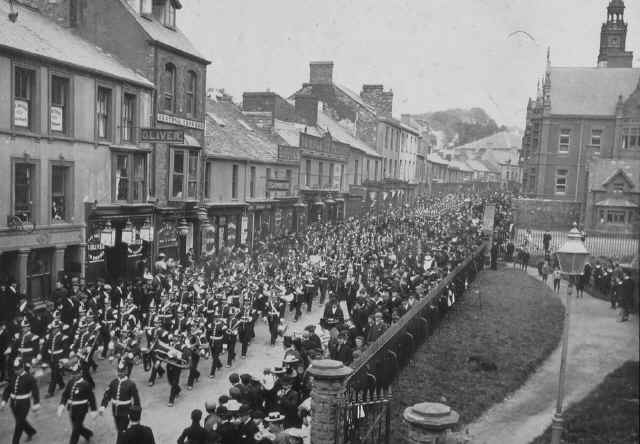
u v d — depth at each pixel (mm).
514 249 41000
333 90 63125
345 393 10625
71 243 21812
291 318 23516
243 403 10461
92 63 22938
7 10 22500
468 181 110688
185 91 28938
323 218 47656
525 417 12359
